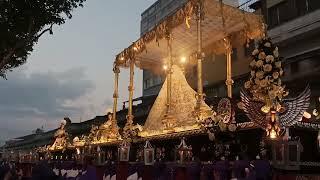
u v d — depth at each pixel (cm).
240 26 1453
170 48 1467
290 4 2186
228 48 1532
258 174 775
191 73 2764
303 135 904
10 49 1748
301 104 858
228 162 856
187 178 975
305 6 2102
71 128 3450
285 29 2116
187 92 1362
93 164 1450
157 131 1329
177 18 1289
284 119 847
